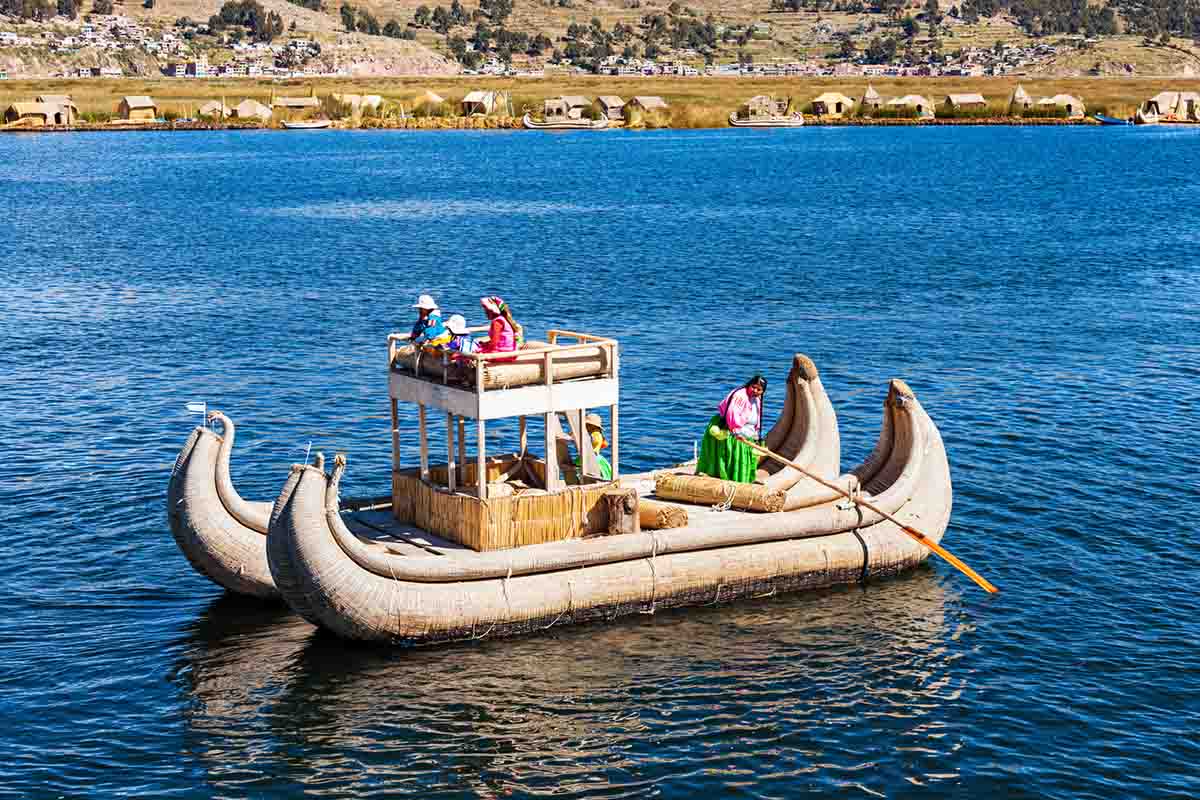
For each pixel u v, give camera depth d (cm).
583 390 1995
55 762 1620
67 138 18862
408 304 4931
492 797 1562
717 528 2058
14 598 2105
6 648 1923
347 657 1884
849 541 2156
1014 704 1773
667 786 1588
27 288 5353
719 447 2230
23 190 10525
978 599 2114
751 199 9638
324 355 3975
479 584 1906
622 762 1636
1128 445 2945
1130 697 1794
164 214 8600
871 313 4681
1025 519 2478
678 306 4847
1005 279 5528
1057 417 3194
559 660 1877
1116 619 2041
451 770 1616
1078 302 4903
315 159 14512
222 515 2031
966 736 1697
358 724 1712
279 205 9244
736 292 5175
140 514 2502
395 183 11256
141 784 1578
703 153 15600
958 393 3450
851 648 1934
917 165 13438
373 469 2819
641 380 3622
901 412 2291
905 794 1570
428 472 2075
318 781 1590
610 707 1759
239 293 5222
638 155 15225
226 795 1559
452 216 8425
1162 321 4469
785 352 3994
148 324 4497
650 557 2011
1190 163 13600
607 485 2034
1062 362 3819
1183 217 8169
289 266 6025
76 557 2284
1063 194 9975
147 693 1792
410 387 2050
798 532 2114
